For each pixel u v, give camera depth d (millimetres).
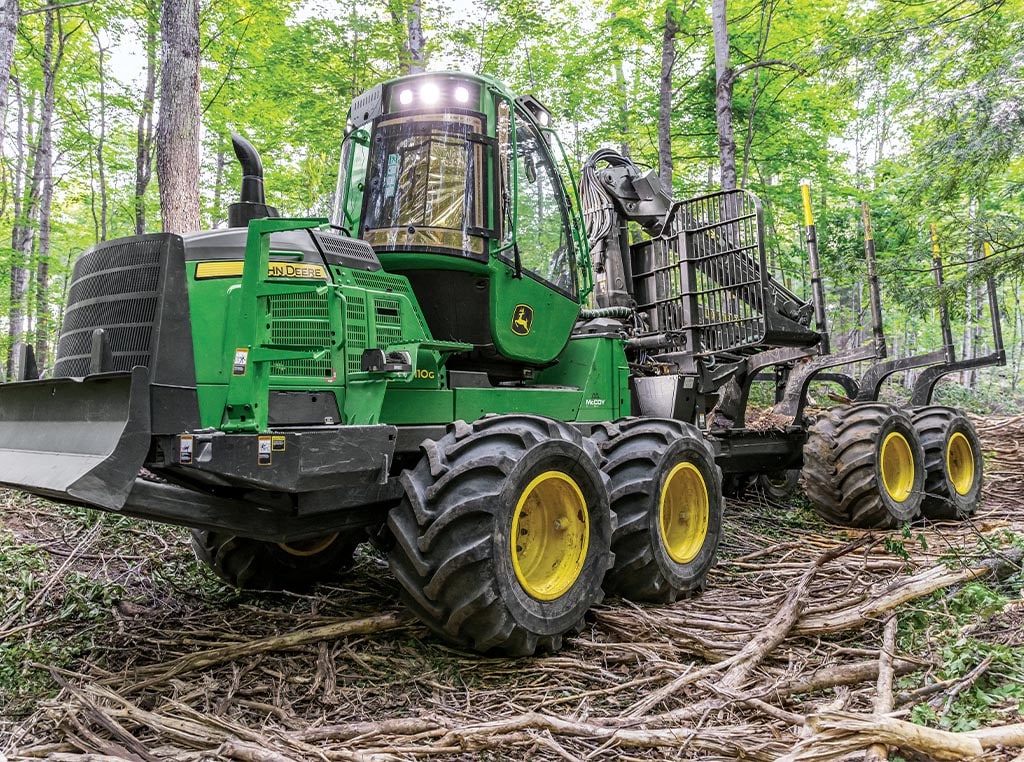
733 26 12445
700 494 4242
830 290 13133
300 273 3092
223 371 2877
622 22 12469
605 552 3490
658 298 6266
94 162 15383
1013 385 20453
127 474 2498
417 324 3633
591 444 3750
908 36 7160
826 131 14219
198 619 3746
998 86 6543
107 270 2873
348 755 2303
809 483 5797
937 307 7711
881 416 5711
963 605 3334
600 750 2340
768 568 4555
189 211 6488
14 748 2436
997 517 6301
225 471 2645
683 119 13875
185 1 6453
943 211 8117
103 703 2688
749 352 6027
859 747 2043
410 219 3842
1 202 13273
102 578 4258
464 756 2391
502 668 3098
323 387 3113
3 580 4027
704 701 2646
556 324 4594
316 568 4305
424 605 3012
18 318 12102
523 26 11656
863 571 4227
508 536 3020
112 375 2576
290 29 11078
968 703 2436
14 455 2939
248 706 2748
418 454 3779
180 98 6441
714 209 5824
